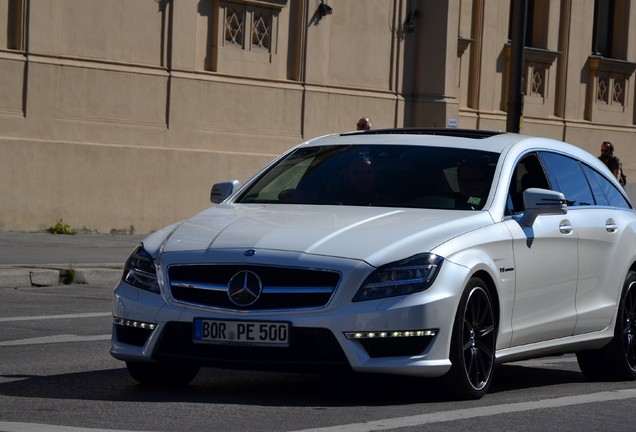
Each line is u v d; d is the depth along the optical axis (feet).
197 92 100.63
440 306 32.40
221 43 102.63
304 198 38.11
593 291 41.14
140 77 96.63
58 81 91.45
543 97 136.67
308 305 31.71
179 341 32.73
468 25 127.44
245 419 30.35
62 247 82.99
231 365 32.22
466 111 127.03
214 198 40.22
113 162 94.63
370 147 39.83
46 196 90.74
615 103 145.69
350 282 31.68
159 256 33.45
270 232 33.45
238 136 104.12
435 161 38.52
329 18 111.65
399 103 118.21
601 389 40.24
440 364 32.55
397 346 32.01
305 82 109.60
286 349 31.68
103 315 56.44
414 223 34.30
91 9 93.35
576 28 139.23
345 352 31.48
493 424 30.58
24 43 89.71
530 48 133.59
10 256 75.51
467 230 34.63
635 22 146.51
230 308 32.09
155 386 36.32
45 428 28.35
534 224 37.70
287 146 108.27
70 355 43.47
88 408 31.81
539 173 40.29
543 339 38.29
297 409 32.17
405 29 118.32
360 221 34.42
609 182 44.73
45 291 65.98
